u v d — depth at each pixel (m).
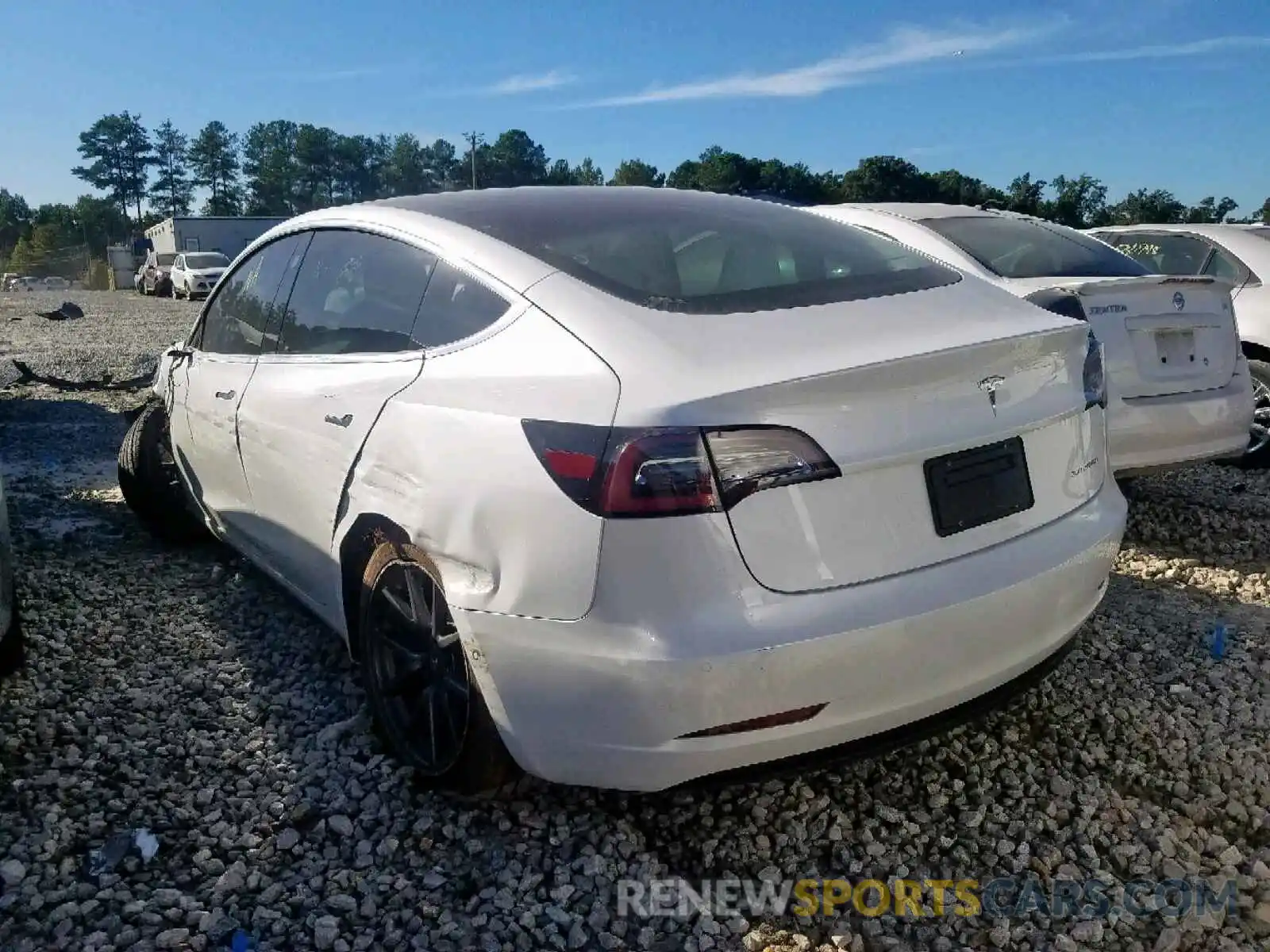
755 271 2.96
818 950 2.45
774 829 2.88
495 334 2.81
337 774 3.11
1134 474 5.04
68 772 3.11
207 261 32.03
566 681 2.40
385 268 3.34
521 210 3.29
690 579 2.28
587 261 2.91
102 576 4.77
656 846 2.82
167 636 4.09
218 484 4.27
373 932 2.49
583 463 2.37
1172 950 2.45
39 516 5.79
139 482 5.09
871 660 2.38
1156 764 3.21
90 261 58.66
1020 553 2.63
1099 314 4.83
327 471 3.23
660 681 2.27
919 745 3.27
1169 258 7.46
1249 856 2.81
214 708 3.52
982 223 5.88
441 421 2.74
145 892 2.61
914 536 2.47
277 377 3.67
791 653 2.29
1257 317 6.81
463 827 2.86
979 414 2.59
